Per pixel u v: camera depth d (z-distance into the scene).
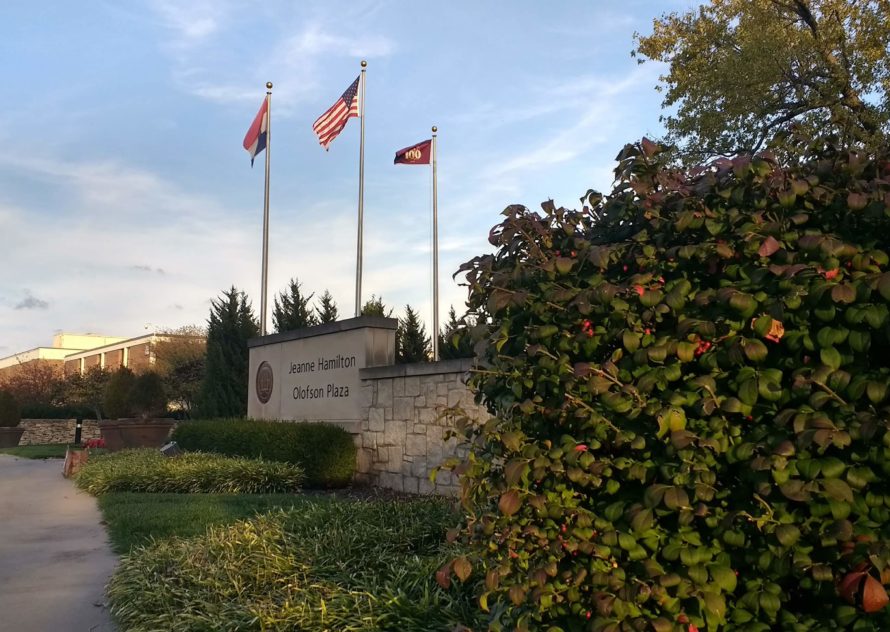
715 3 19.67
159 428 19.75
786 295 2.11
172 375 32.56
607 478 2.39
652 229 2.67
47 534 8.41
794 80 17.06
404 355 25.88
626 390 2.25
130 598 5.31
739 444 2.14
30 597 5.92
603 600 2.17
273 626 4.43
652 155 2.75
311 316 25.00
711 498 2.12
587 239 2.92
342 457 11.69
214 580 5.27
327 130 19.86
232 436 13.65
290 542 6.01
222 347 22.61
